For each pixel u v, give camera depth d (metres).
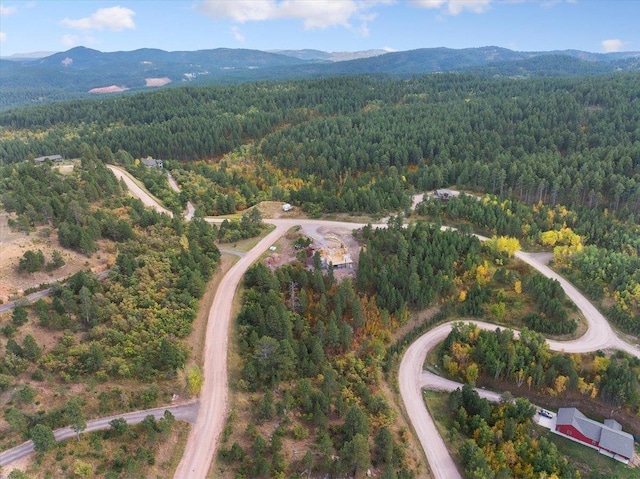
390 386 101.12
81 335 89.19
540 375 100.88
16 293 97.00
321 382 90.12
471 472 79.25
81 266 109.94
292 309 107.38
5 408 71.81
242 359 92.12
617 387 96.94
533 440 89.12
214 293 112.19
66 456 66.75
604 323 116.94
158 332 91.50
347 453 72.00
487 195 171.38
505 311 121.75
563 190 174.00
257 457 70.69
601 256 131.88
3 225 121.38
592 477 83.38
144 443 71.44
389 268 123.12
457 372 105.62
